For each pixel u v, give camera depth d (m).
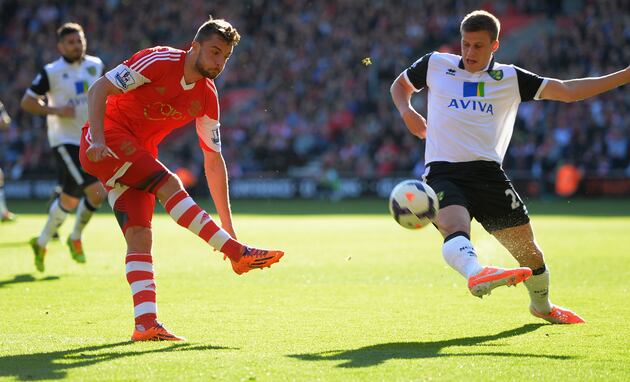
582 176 96.69
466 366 17.50
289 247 46.41
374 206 90.62
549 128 101.00
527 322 23.47
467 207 21.81
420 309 25.77
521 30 122.19
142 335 20.52
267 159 111.50
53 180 106.81
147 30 132.62
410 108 23.36
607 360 18.17
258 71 125.62
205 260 39.81
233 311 25.33
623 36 110.25
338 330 22.12
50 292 29.27
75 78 37.66
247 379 16.27
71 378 16.41
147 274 20.94
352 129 111.62
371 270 35.97
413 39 119.75
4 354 18.88
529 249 22.69
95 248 44.97
